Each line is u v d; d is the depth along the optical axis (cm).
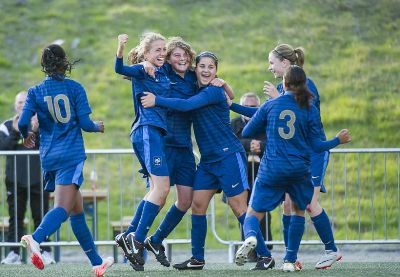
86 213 2486
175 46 1638
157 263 2120
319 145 1509
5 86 4056
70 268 1842
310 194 1534
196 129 1645
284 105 1503
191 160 1672
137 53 1672
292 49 1669
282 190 1520
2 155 2216
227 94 1647
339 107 3831
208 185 1652
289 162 1491
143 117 1584
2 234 2283
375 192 3022
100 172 3366
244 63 4153
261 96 3834
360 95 3922
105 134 3734
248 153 2197
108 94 4025
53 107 1451
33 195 2250
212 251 2745
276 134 1501
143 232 1602
